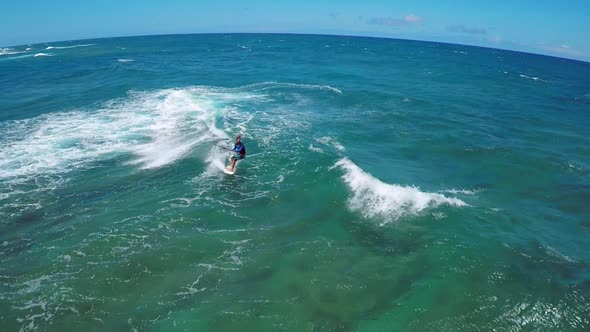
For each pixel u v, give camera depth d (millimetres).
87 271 9758
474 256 10594
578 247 11648
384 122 24422
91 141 19047
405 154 19109
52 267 9891
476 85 43625
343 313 8609
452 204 13500
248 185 14812
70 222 12031
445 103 31375
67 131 20516
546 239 11945
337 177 15273
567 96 40562
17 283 9297
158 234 11461
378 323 8281
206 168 16203
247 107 26531
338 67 52750
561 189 15891
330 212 13000
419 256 10633
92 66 49250
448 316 8477
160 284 9406
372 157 18312
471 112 29031
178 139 19484
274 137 20125
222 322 8273
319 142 19656
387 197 13703
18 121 22359
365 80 41406
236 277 9750
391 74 48188
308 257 10602
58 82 36156
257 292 9234
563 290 9359
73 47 99625
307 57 67562
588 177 17109
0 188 14086
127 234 11391
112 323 8195
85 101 27484
